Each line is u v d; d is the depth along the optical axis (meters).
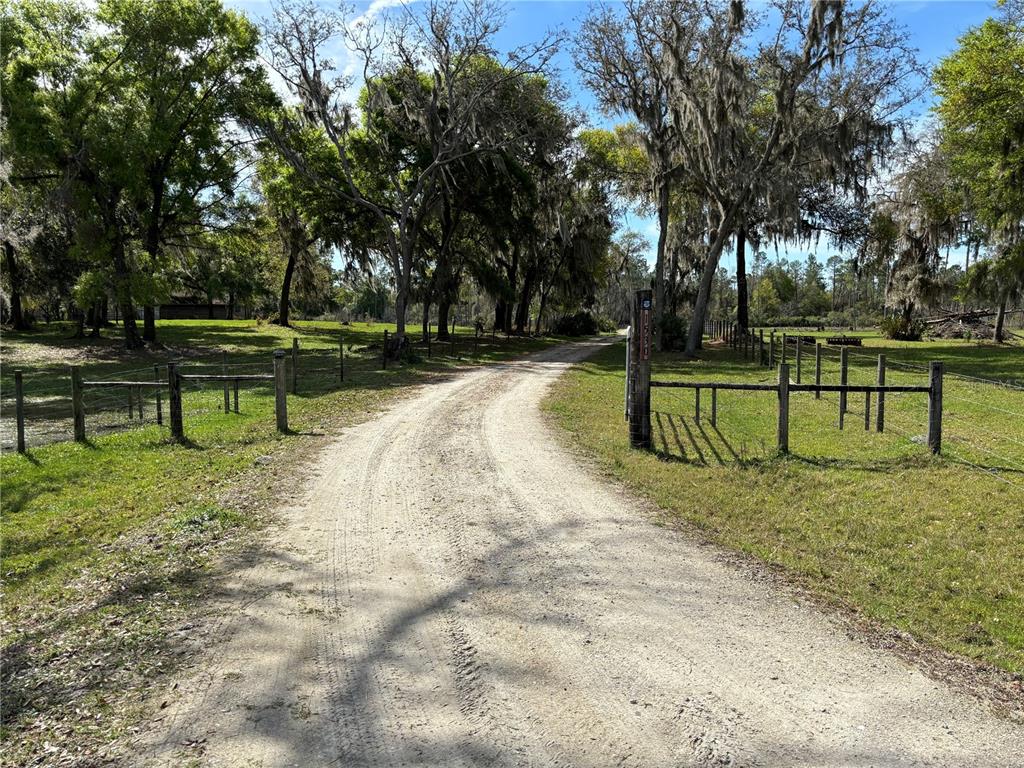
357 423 11.84
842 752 3.13
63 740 3.20
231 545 5.82
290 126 28.81
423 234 33.84
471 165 29.45
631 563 5.41
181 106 30.30
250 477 8.13
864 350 28.94
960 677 3.83
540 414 12.66
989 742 3.23
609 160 33.62
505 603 4.67
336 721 3.33
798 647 4.12
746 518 6.64
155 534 6.18
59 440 11.28
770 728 3.30
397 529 6.21
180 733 3.23
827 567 5.43
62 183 26.11
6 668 3.88
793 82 23.44
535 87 27.84
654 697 3.55
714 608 4.63
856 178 26.80
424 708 3.44
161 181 31.16
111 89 26.78
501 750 3.12
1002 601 4.85
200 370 21.81
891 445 9.52
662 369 21.75
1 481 8.21
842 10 21.81
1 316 43.09
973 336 38.31
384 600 4.72
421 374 20.83
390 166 29.77
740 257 35.72
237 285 55.31
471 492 7.42
